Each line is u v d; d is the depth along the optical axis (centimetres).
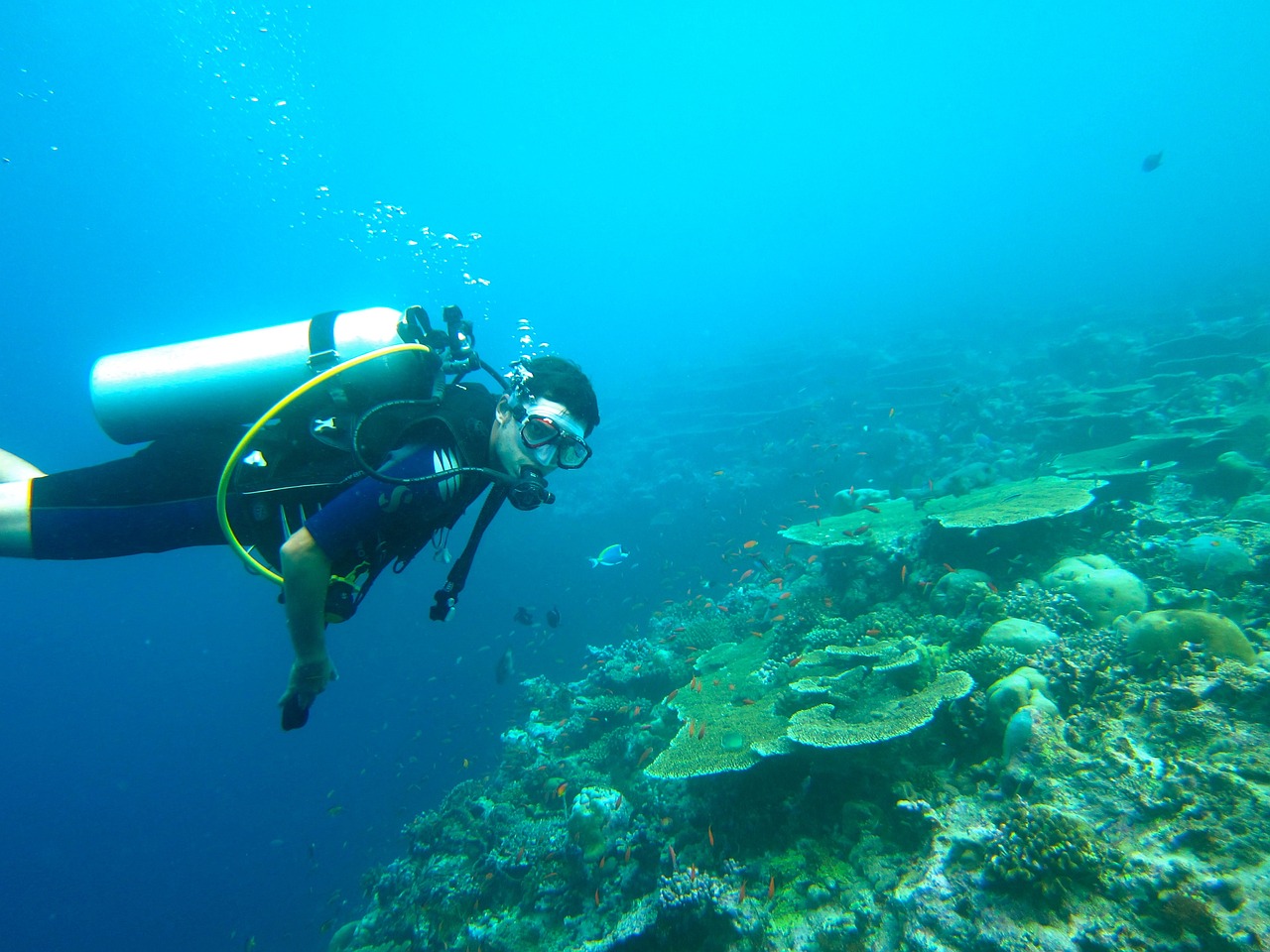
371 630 2459
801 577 808
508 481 210
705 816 480
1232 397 1060
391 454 194
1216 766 314
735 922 381
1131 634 425
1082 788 338
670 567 1648
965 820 358
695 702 609
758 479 1828
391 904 680
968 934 296
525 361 232
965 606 567
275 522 206
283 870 2431
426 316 234
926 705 412
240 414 232
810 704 495
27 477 227
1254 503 629
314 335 231
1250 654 385
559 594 2106
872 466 1550
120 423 236
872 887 369
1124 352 1789
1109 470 771
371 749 2348
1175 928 257
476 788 795
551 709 903
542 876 558
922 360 2408
